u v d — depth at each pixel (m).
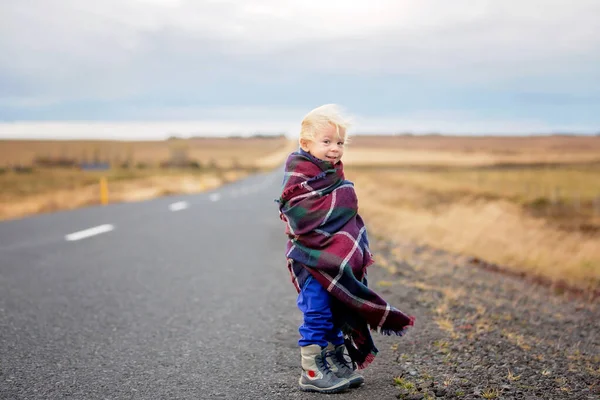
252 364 3.82
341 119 3.03
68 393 3.34
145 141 177.62
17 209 18.38
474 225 13.45
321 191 3.00
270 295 6.00
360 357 3.20
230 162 139.00
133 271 7.38
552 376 3.46
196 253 8.93
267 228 12.41
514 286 7.52
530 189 38.50
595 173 67.12
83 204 20.72
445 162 115.56
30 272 7.27
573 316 6.05
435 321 4.79
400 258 8.47
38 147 150.38
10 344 4.31
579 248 11.45
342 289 2.96
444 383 3.28
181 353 4.09
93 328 4.75
